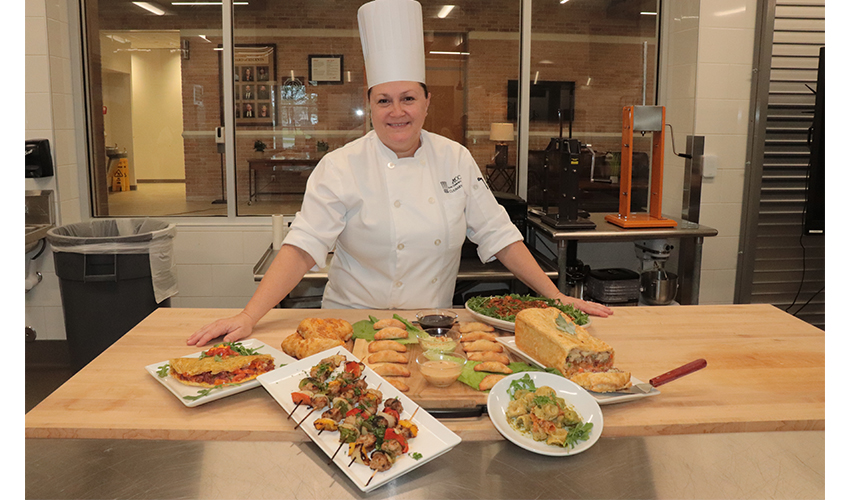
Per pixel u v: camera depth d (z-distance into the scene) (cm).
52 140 366
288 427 118
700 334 174
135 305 316
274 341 166
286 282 183
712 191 398
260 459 109
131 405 126
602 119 420
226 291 413
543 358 145
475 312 180
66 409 124
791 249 410
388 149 202
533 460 109
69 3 379
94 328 313
